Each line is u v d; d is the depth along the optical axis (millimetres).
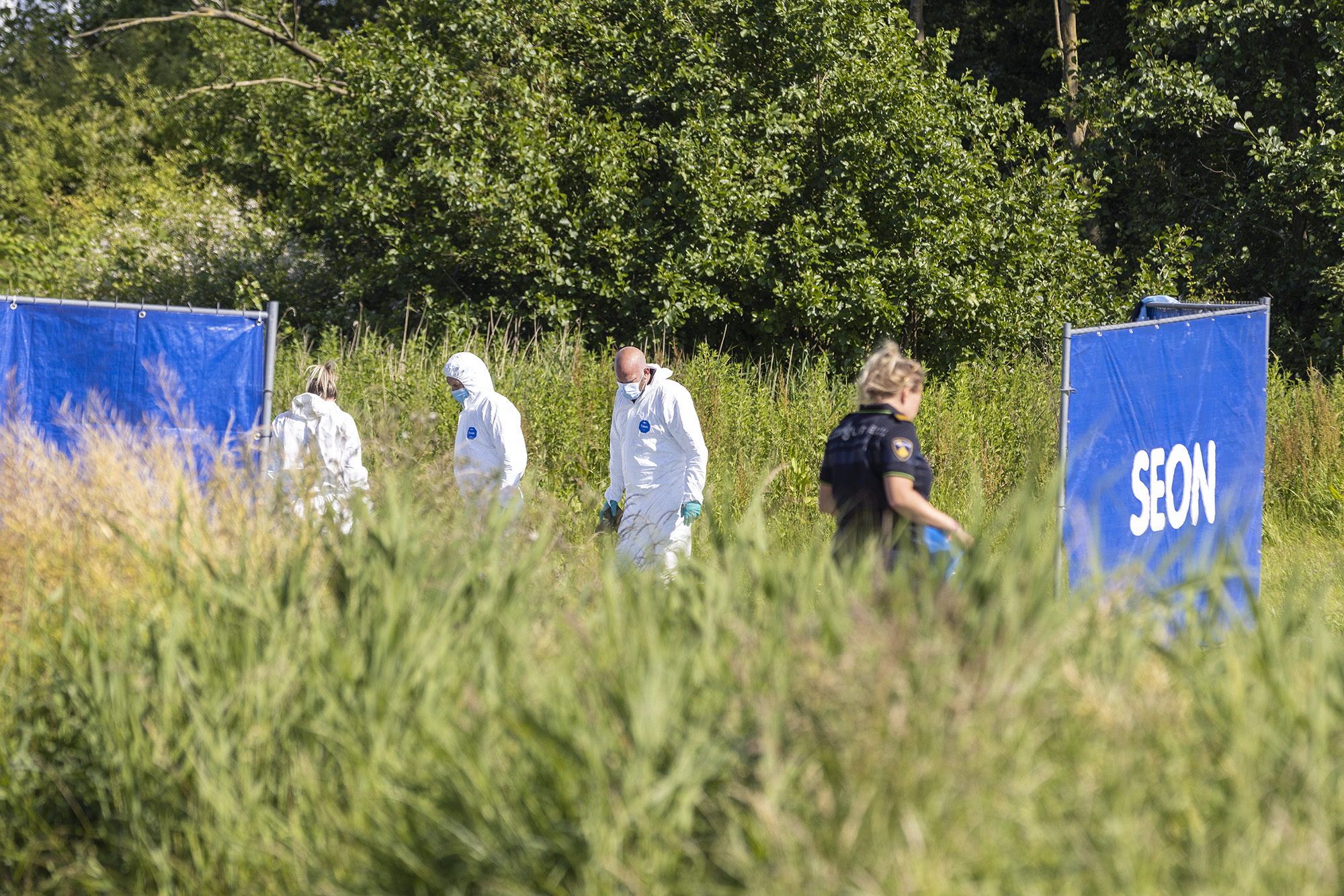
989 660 6602
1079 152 51219
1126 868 5633
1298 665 7379
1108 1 57562
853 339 36562
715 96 37125
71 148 62469
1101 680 7086
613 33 38000
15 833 8359
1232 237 48500
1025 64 62000
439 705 7289
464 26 37125
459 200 34062
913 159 38281
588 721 6785
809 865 5840
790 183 38219
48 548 10438
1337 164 43562
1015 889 5816
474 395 19172
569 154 35844
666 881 6164
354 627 8109
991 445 29344
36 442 11891
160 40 69125
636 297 35719
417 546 8922
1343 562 20484
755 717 6668
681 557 10305
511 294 36625
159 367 14602
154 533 10180
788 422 28781
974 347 38250
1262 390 17781
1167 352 16406
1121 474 15820
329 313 39344
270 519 10602
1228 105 46375
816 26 37719
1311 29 46875
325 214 37594
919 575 8242
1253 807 6004
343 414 17812
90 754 8492
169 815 7734
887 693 6383
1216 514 17203
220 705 7762
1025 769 6203
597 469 27016
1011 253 39031
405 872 6691
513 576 8672
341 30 64000
